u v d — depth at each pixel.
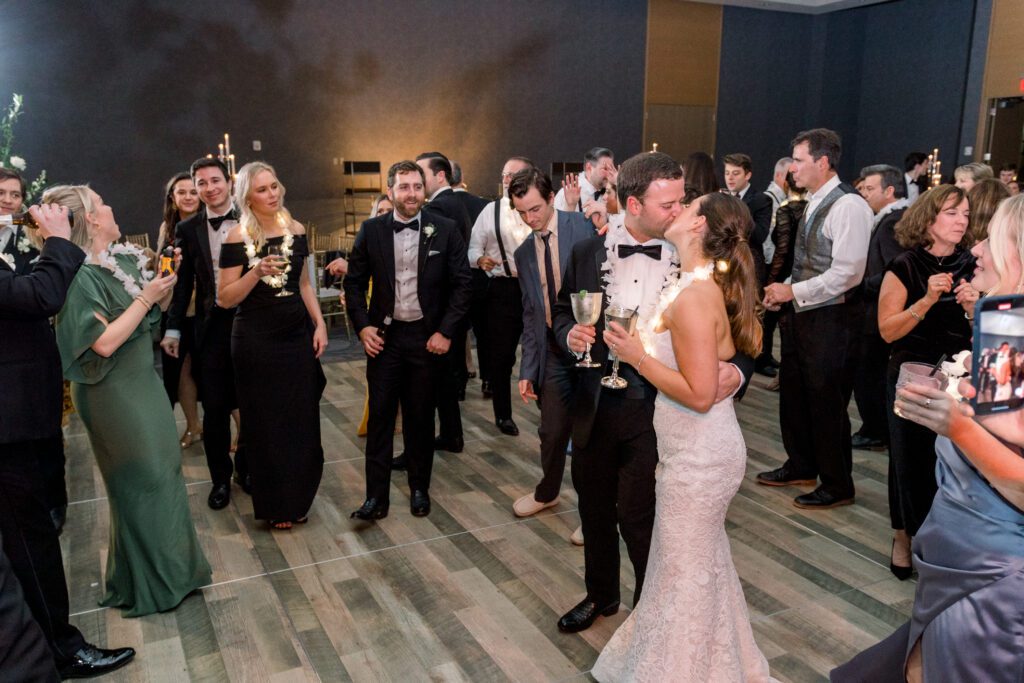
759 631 2.74
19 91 8.10
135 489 2.79
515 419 5.16
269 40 9.20
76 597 3.01
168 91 8.78
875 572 3.16
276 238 3.34
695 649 2.04
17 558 2.27
